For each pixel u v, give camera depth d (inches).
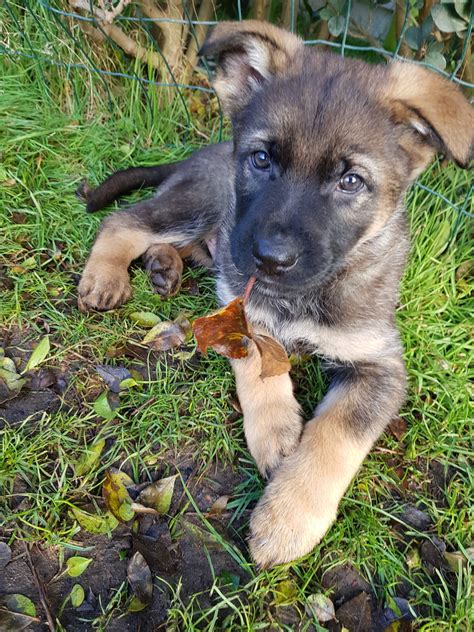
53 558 11.2
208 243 18.3
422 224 18.7
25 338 15.1
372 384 13.7
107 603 10.8
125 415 13.8
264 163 12.5
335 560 11.8
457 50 19.9
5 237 17.6
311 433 12.6
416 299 17.3
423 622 11.2
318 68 12.9
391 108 12.5
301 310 14.0
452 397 15.1
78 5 20.3
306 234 11.8
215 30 13.6
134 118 22.3
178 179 18.2
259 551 11.4
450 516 13.0
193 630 10.3
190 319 16.4
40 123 21.1
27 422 13.2
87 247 18.0
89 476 12.4
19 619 10.2
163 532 11.8
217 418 13.9
